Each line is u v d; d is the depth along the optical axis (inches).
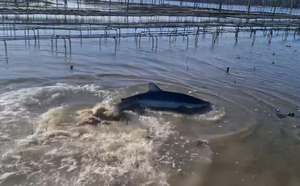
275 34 2260.1
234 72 984.3
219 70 1000.9
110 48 1294.3
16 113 578.6
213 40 1664.6
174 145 505.7
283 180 438.3
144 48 1349.7
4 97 648.4
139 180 414.0
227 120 609.3
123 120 577.0
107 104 639.1
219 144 518.3
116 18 2250.2
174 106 636.1
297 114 661.9
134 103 625.6
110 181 408.5
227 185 418.0
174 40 1656.0
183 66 1029.2
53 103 633.6
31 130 520.7
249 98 741.3
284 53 1407.5
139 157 464.4
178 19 2349.9
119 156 462.3
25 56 1040.2
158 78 860.0
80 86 746.2
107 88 741.9
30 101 635.5
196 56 1224.2
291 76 970.7
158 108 633.0
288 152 509.0
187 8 2741.1
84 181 405.7
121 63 1018.1
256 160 480.7
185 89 776.3
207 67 1035.9
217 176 435.2
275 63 1156.5
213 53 1317.7
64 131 521.3
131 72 907.4
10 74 806.5
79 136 509.7
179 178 424.2
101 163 444.5
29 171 418.3
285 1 4195.4
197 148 501.7
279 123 611.2
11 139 491.2
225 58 1212.5
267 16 2283.5
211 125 585.9
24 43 1286.9
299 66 1124.5
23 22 1471.5
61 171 422.0
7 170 417.4
